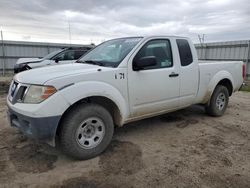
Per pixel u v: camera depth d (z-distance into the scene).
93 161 3.35
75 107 3.26
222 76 5.28
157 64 4.10
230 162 3.32
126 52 3.82
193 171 3.08
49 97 2.97
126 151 3.66
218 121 5.20
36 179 2.90
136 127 4.77
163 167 3.18
